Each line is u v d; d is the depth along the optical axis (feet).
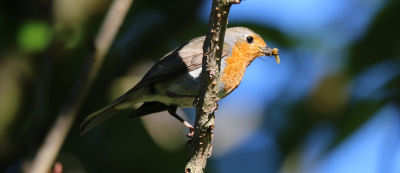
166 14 41.78
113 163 41.04
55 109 39.47
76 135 41.22
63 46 35.68
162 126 40.55
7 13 39.14
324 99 40.47
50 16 37.14
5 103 41.78
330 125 39.52
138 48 40.60
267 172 46.98
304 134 40.73
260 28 41.78
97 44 33.73
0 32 39.22
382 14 39.45
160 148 40.65
